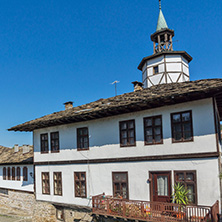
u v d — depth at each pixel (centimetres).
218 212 1001
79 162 1538
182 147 1142
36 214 1766
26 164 2150
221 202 1021
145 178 1245
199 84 1156
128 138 1334
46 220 1686
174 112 1184
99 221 1387
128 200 1191
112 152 1387
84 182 1506
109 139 1410
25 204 2138
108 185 1384
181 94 1039
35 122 1653
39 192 1770
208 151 1073
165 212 1065
